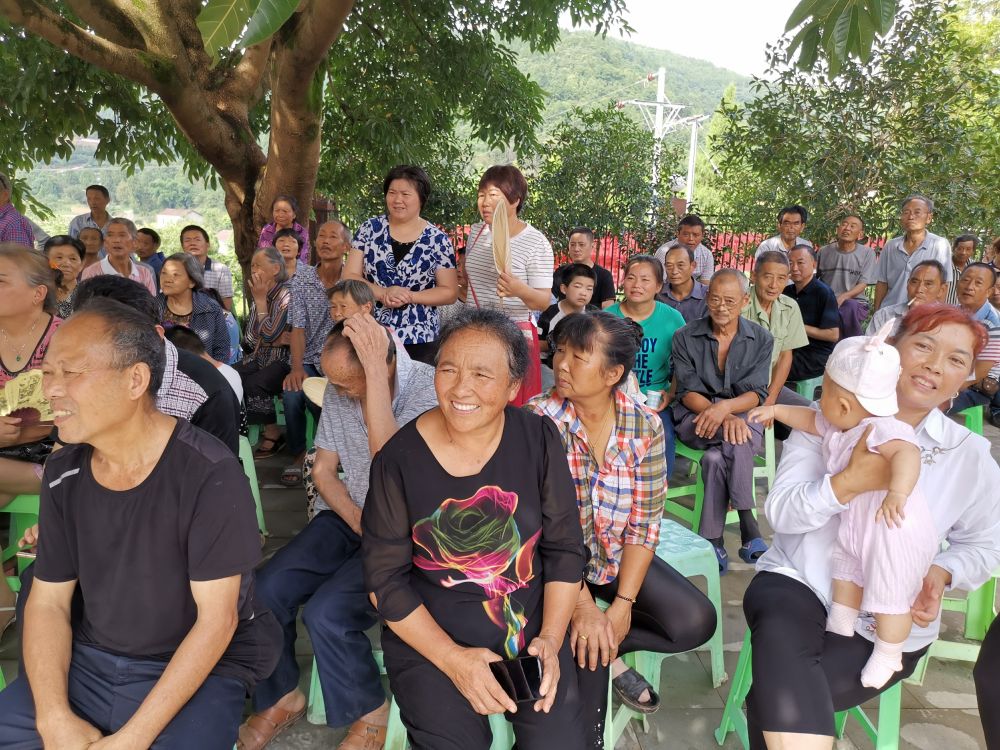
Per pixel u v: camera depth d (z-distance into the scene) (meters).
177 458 1.61
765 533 3.89
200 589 1.61
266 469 4.50
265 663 1.79
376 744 2.16
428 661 1.77
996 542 1.96
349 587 2.13
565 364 2.05
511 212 3.58
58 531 1.65
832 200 8.51
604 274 5.91
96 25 5.92
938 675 2.66
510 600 1.79
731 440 3.38
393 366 2.45
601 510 2.17
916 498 1.79
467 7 8.87
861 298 6.92
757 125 8.77
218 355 4.60
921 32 8.23
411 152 9.47
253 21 1.50
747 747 2.18
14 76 7.47
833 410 1.90
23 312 2.53
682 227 6.62
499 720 1.86
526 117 9.93
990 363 4.36
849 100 8.39
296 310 4.43
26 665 1.62
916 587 1.77
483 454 1.77
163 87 6.14
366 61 9.37
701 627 2.19
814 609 1.92
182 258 4.42
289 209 6.45
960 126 8.30
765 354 3.60
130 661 1.67
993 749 1.83
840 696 1.90
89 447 1.66
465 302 4.52
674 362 3.72
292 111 6.67
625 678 2.28
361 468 2.46
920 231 6.30
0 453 2.61
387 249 3.78
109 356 1.50
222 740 1.62
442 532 1.75
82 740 1.53
